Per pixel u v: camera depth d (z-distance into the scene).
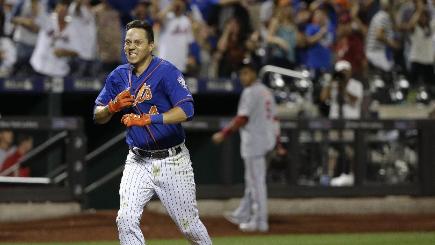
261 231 46.97
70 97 56.09
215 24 63.44
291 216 53.88
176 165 24.88
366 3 69.69
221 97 60.44
